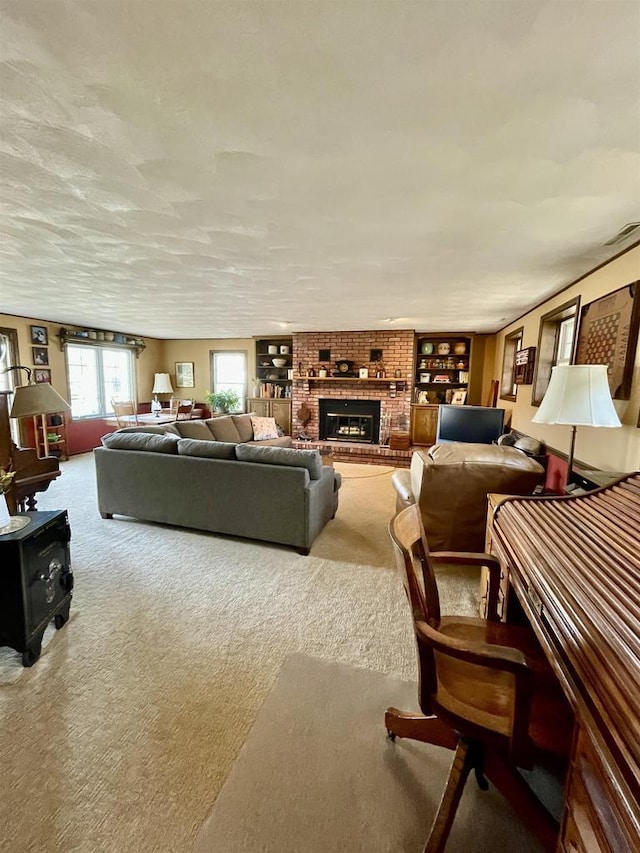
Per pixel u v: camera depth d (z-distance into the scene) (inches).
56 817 43.9
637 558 41.5
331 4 34.0
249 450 119.7
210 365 327.0
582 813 26.5
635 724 23.3
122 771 49.1
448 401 272.2
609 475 85.6
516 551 50.6
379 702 60.5
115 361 284.4
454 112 47.7
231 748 52.6
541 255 102.0
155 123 50.8
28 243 97.7
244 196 71.2
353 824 43.9
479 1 33.3
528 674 34.2
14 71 41.8
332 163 60.1
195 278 131.2
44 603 71.1
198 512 123.4
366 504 162.1
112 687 62.9
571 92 43.8
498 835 43.4
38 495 165.3
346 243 95.7
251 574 100.8
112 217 81.4
